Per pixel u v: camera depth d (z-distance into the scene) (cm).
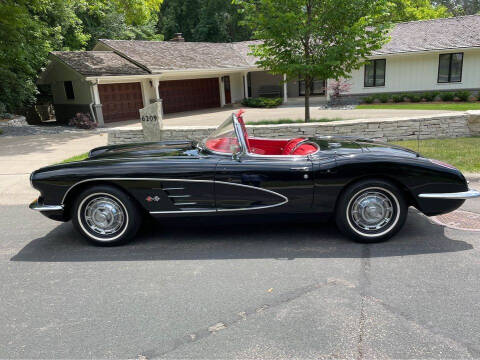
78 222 427
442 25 2372
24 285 349
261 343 257
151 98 2202
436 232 440
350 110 2009
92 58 2091
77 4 2278
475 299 301
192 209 420
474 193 408
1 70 1811
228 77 2716
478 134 975
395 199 404
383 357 240
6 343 266
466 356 239
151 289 334
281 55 1121
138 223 428
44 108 2466
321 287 327
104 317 294
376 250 398
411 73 2275
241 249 412
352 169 397
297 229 466
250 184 409
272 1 1041
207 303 309
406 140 966
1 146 1209
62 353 254
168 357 246
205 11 4003
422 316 281
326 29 1076
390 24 1042
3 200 643
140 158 438
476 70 2134
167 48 2512
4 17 1440
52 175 419
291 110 2209
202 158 424
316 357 242
